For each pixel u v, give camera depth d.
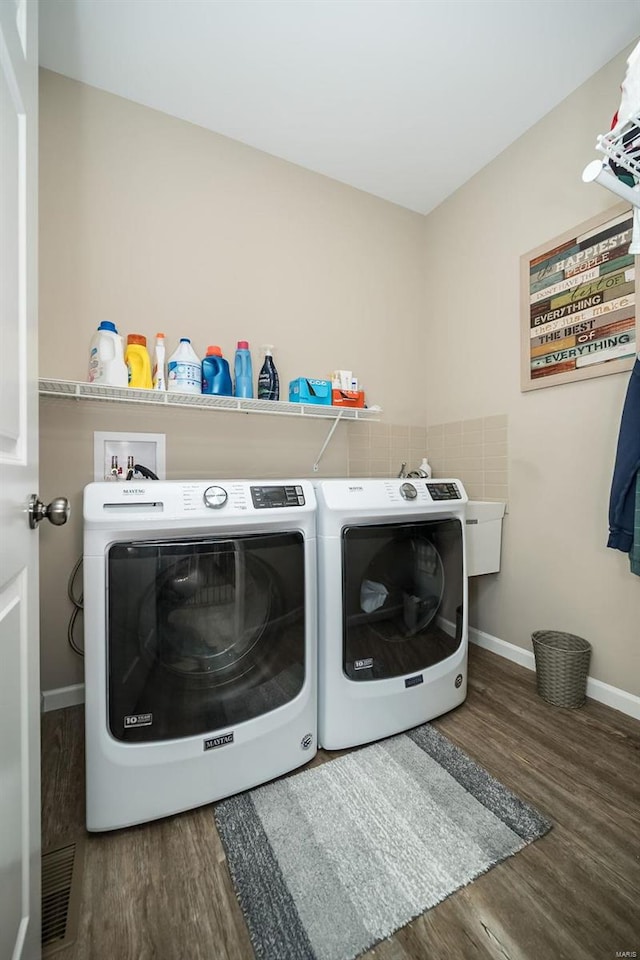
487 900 0.88
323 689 1.34
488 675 1.88
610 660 1.65
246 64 1.64
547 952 0.79
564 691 1.62
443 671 1.53
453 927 0.83
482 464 2.23
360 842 1.02
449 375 2.45
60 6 1.42
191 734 1.09
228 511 1.14
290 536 1.25
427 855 0.99
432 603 1.56
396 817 1.10
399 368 2.55
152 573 1.06
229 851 1.00
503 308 2.11
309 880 0.93
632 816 1.10
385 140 2.04
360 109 1.85
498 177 2.12
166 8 1.43
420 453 2.61
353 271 2.38
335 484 1.36
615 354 1.61
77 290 1.68
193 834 1.05
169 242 1.87
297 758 1.26
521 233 2.01
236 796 1.17
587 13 1.46
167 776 1.06
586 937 0.81
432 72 1.68
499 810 1.12
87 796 1.02
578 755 1.34
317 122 1.92
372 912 0.86
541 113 1.88
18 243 0.69
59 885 0.91
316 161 2.17
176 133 1.88
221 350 1.97
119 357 1.62
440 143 2.05
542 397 1.92
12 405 0.66
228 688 1.15
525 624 1.99
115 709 1.02
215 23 1.48
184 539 1.09
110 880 0.93
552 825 1.07
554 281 1.84
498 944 0.80
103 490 1.03
